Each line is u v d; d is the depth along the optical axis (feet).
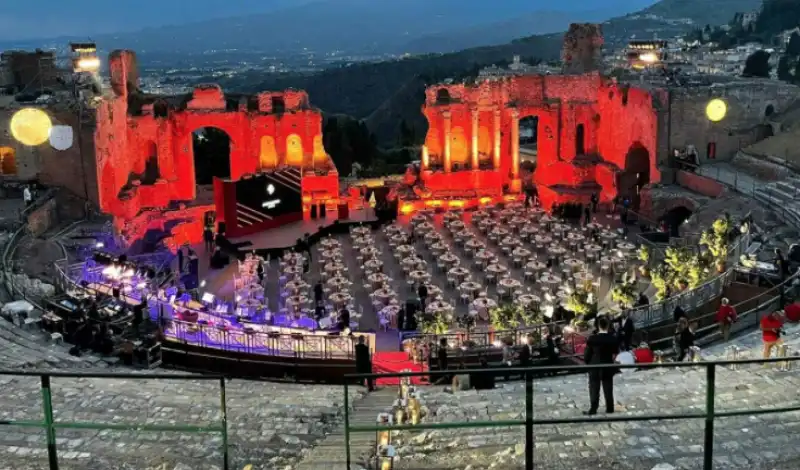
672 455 52.65
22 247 157.38
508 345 117.08
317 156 235.20
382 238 206.69
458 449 57.36
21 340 108.47
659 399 67.77
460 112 244.42
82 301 123.24
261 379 105.91
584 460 52.24
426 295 152.97
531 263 173.17
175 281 163.12
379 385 92.99
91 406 74.90
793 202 173.47
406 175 252.01
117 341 110.32
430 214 223.71
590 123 248.52
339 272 168.14
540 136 252.21
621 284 144.15
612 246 189.26
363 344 94.79
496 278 170.19
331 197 230.89
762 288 125.59
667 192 207.72
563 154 248.93
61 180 185.68
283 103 235.20
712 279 133.80
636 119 223.30
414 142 414.82
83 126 183.01
